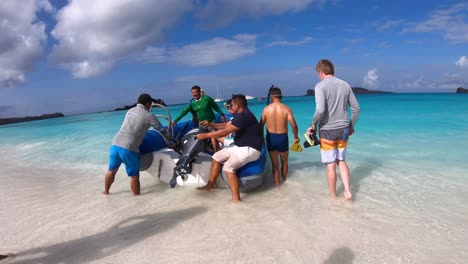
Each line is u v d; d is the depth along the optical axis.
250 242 2.93
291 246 2.82
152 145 4.93
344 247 2.77
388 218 3.32
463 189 4.04
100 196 4.54
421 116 11.80
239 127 4.04
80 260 2.73
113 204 4.17
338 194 4.13
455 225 3.10
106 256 2.78
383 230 3.05
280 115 4.50
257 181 4.28
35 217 3.81
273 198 4.11
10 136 14.92
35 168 6.83
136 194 4.54
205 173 4.50
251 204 3.93
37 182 5.59
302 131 9.59
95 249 2.92
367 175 4.82
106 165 6.68
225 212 3.69
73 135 12.85
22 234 3.32
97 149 8.73
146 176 5.52
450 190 4.03
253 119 4.13
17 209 4.14
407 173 4.80
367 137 7.87
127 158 4.33
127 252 2.84
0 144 12.02
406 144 6.79
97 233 3.28
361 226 3.16
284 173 4.89
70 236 3.23
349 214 3.46
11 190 5.13
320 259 2.60
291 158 6.20
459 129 8.40
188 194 4.44
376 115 12.84
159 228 3.32
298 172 5.21
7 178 6.02
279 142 4.57
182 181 4.60
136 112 4.38
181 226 3.35
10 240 3.19
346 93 3.80
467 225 3.09
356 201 3.84
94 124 18.48
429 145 6.57
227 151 4.16
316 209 3.65
